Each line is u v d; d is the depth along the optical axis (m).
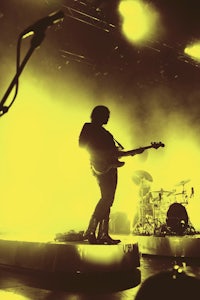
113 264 3.87
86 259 3.75
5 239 4.35
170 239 5.54
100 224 4.12
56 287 3.27
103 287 3.31
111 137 4.03
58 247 3.83
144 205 7.59
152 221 7.50
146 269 4.31
